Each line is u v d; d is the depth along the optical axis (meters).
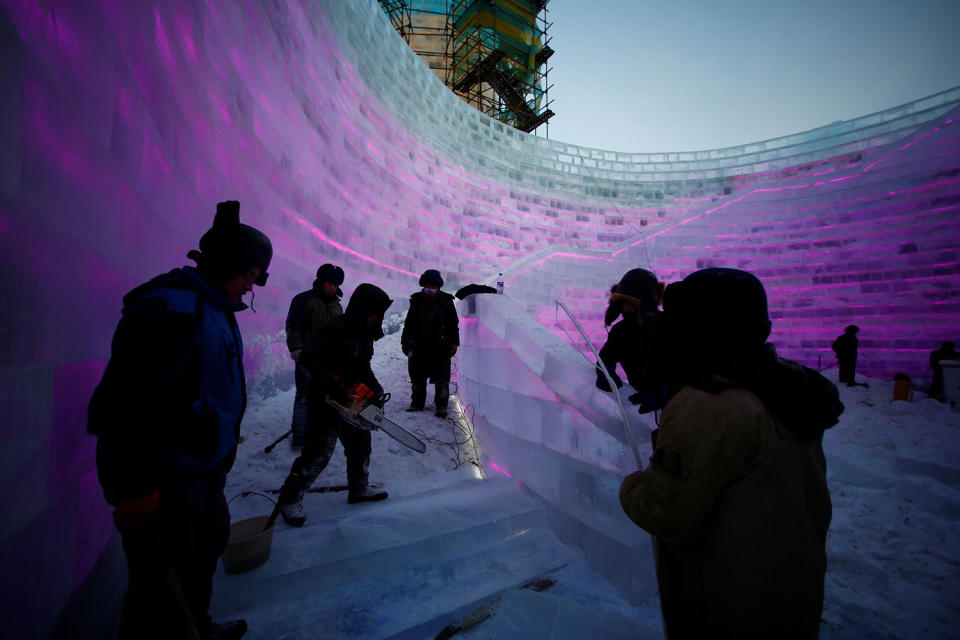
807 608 0.97
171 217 2.73
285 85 5.95
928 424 6.43
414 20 22.62
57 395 1.22
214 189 3.74
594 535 2.54
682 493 1.02
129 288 1.97
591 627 1.83
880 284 11.99
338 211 7.91
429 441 4.27
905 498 3.65
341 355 2.85
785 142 17.77
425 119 12.73
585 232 17.22
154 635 1.21
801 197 13.71
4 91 0.93
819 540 1.07
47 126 1.17
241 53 4.54
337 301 4.17
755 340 1.12
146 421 1.14
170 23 2.79
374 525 2.72
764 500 0.98
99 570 1.55
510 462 3.75
